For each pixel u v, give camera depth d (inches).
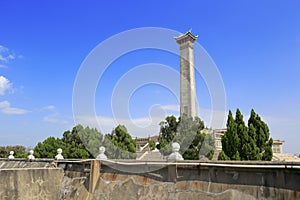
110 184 146.3
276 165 90.9
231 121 415.8
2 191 140.4
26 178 153.6
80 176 163.9
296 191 85.4
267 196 92.8
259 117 416.5
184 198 116.2
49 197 163.6
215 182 108.7
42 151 602.5
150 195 128.0
